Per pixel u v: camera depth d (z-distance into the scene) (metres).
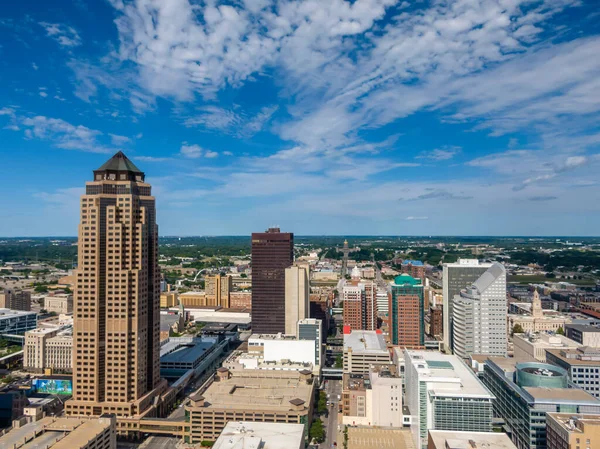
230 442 195.25
